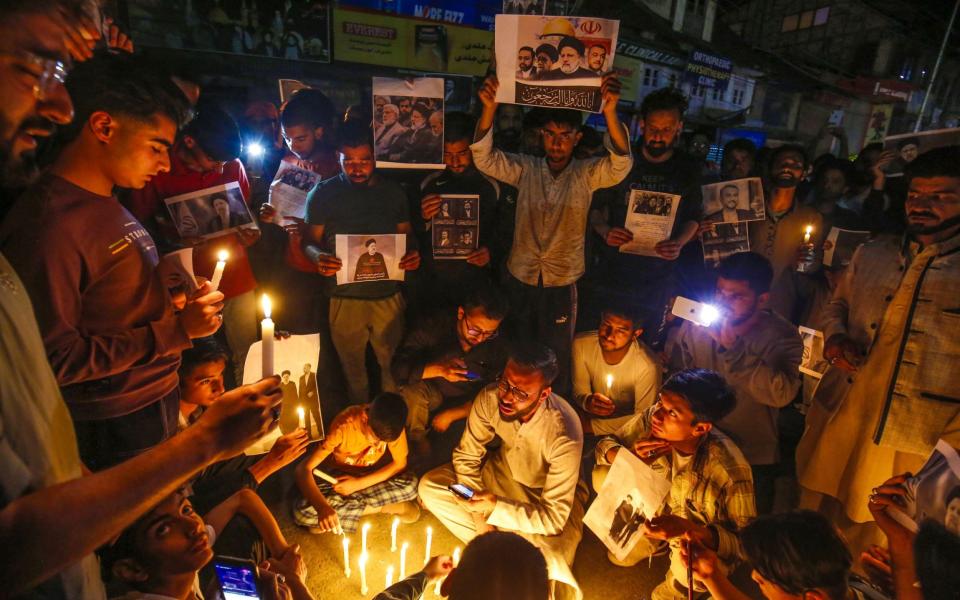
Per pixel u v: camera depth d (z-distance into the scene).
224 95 7.94
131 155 1.84
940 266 2.23
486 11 10.80
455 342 3.74
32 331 0.97
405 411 3.07
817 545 1.81
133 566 1.73
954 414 2.23
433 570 2.42
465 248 3.93
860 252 2.79
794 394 3.16
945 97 25.44
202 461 1.03
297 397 3.06
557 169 3.72
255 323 3.78
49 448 0.95
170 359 2.26
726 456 2.58
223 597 2.09
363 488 3.22
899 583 1.87
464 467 3.13
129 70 1.77
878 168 2.77
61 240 1.75
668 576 2.69
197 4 8.38
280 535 2.62
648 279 4.12
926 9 20.92
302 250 4.03
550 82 3.15
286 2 9.07
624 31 14.09
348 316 3.89
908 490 1.82
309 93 4.11
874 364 2.54
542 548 2.80
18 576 0.81
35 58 1.11
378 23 9.91
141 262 2.04
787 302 4.50
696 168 4.08
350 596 2.78
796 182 4.25
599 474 3.08
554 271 3.83
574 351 3.83
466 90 10.82
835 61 22.03
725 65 16.59
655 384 3.58
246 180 3.68
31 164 1.23
